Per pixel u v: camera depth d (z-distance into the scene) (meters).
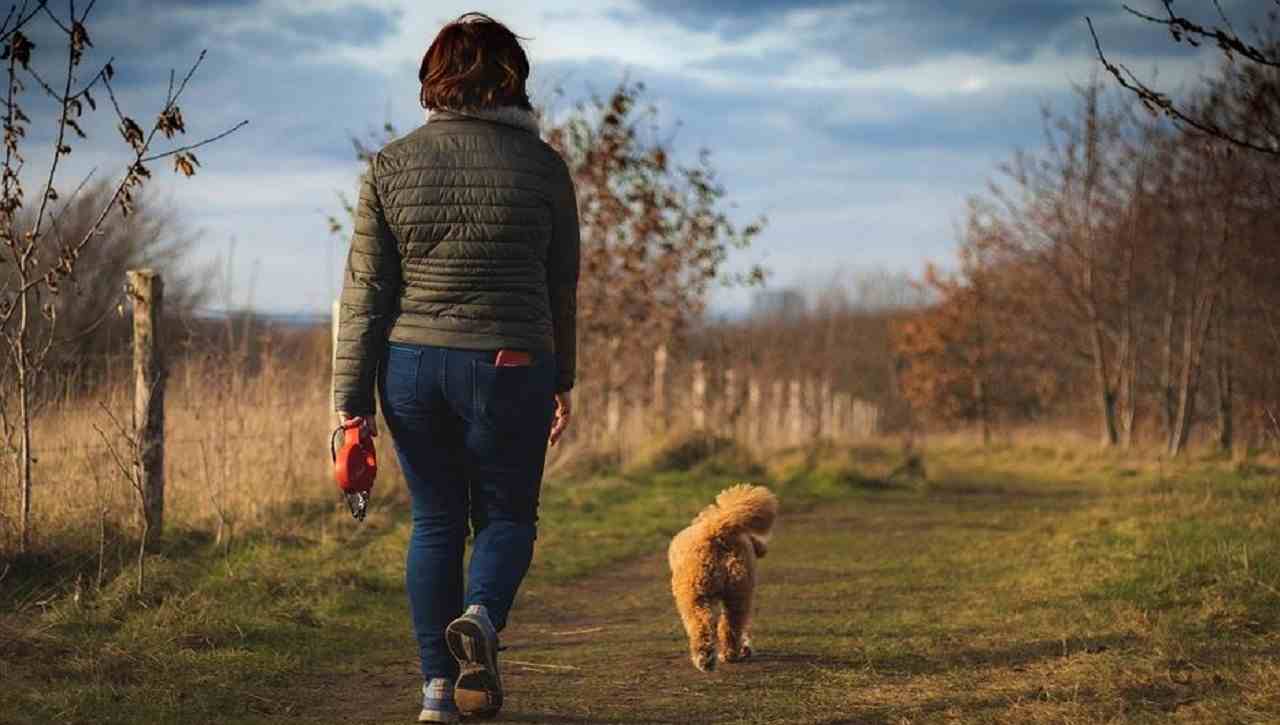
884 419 46.19
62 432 7.23
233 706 4.15
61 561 6.11
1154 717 3.71
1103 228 26.86
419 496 3.74
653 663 5.18
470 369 3.52
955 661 4.96
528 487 3.75
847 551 9.65
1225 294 23.72
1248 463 14.90
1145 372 30.70
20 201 5.86
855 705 4.23
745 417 20.59
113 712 3.90
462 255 3.52
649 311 15.78
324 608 5.95
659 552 9.50
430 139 3.57
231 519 7.67
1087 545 8.08
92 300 11.75
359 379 3.59
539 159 3.62
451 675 3.73
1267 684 3.95
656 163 15.13
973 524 11.56
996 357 38.12
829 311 55.25
